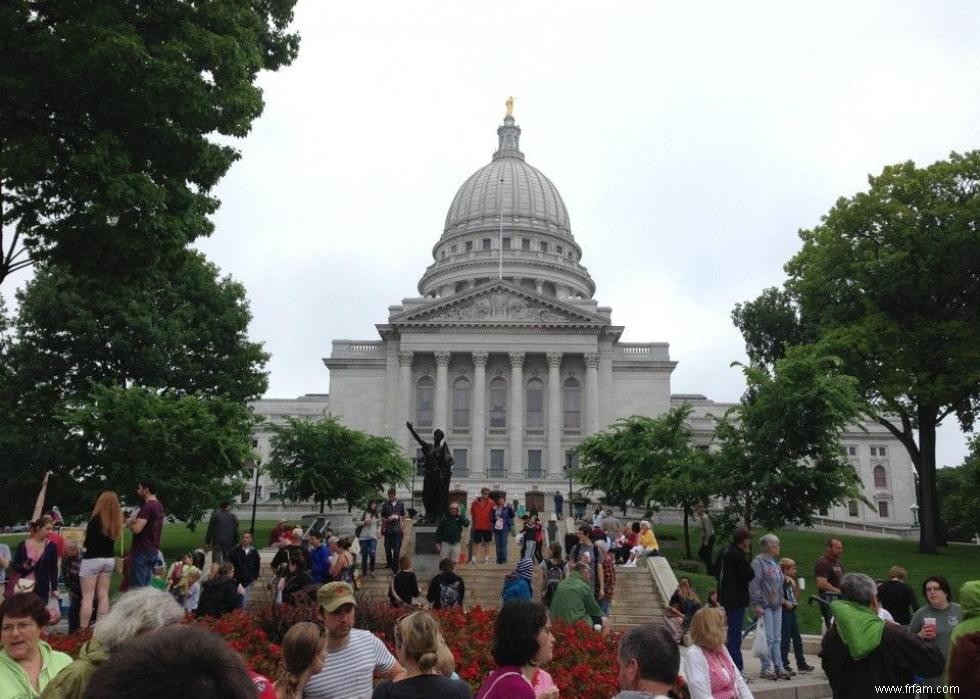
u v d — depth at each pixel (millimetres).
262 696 5500
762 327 64125
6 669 6805
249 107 21641
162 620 5508
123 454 41531
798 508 39219
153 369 48281
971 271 47469
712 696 8242
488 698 6344
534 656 6621
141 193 19672
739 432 41156
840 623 8438
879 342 48844
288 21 26406
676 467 47000
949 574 40562
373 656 8305
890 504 108375
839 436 41438
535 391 91250
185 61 20469
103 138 19281
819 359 39844
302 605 14211
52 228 20734
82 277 25859
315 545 22359
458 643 12680
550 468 86500
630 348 93750
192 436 41188
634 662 6242
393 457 62812
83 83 18797
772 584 15773
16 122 19578
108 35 18531
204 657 2719
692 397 106438
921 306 50000
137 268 21766
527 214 131500
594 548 21031
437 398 88438
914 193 49312
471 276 122938
